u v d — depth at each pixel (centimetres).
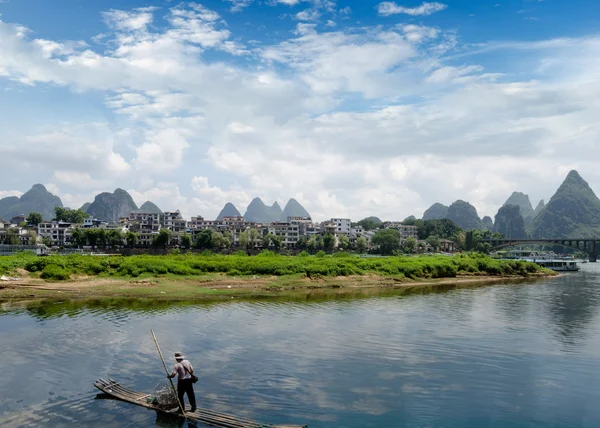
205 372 2041
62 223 17738
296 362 2220
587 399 1833
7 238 15412
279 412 1638
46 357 2211
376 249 18775
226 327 2953
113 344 2458
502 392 1892
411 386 1933
